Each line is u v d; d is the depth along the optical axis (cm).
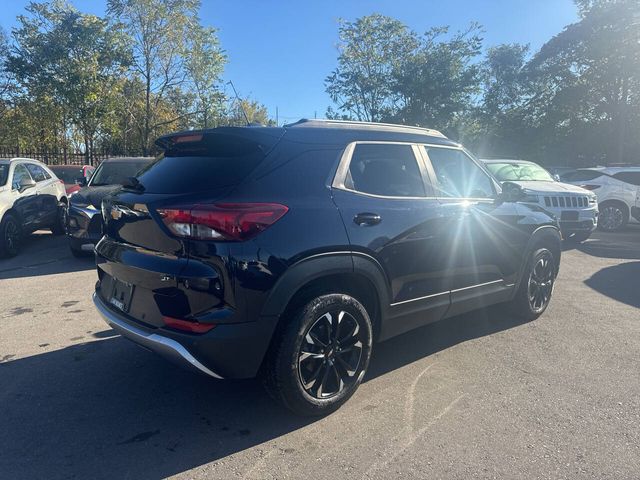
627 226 1453
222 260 287
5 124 2327
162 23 2348
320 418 337
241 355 298
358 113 3156
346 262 330
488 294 465
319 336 330
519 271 502
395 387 382
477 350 456
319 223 319
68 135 2562
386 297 364
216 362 296
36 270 778
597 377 399
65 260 855
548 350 455
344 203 339
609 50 2756
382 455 294
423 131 434
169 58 2419
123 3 2250
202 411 346
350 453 296
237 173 311
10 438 310
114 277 355
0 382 386
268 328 301
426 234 386
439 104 2820
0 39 2262
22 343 467
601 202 1300
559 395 368
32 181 973
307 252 310
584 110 3025
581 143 2988
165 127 2577
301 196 321
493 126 3353
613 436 314
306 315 315
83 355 439
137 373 405
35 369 410
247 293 292
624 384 386
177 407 352
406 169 394
